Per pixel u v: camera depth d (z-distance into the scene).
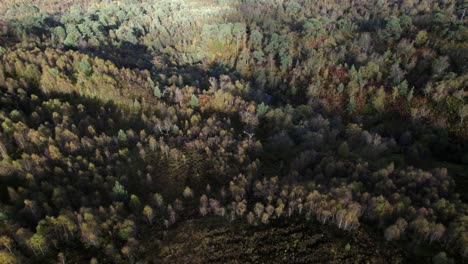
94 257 59.03
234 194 72.12
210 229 64.62
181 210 72.00
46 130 87.81
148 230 66.19
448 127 108.94
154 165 86.94
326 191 66.75
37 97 103.31
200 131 97.38
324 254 56.97
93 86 113.19
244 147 89.25
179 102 116.44
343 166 80.62
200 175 83.81
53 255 59.47
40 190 71.44
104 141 90.31
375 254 56.28
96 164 82.25
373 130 113.25
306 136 96.56
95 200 69.19
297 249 58.41
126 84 118.19
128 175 82.50
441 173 74.81
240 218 66.88
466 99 110.38
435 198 66.06
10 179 74.56
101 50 159.62
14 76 114.06
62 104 102.88
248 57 159.38
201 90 130.12
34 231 63.97
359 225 61.47
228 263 57.34
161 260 58.94
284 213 65.75
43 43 152.12
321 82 137.12
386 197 66.50
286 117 105.50
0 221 60.31
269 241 60.59
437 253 56.47
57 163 79.62
